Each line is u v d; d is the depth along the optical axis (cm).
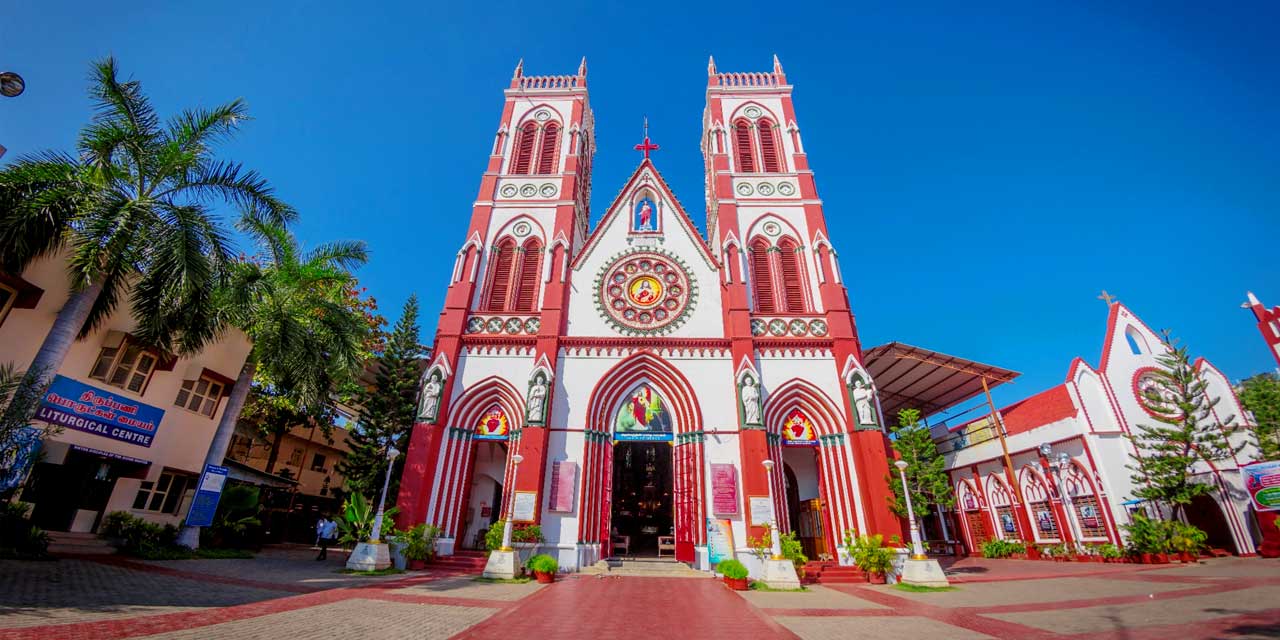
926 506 2294
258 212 1834
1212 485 2378
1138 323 2789
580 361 2573
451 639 875
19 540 1487
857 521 2272
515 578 1802
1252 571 1772
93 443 1856
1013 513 3036
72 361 1805
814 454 2661
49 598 987
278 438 3366
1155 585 1570
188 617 919
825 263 2825
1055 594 1491
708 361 2581
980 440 3312
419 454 2308
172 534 1973
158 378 2105
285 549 2766
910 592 1662
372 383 3572
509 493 2284
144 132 1666
